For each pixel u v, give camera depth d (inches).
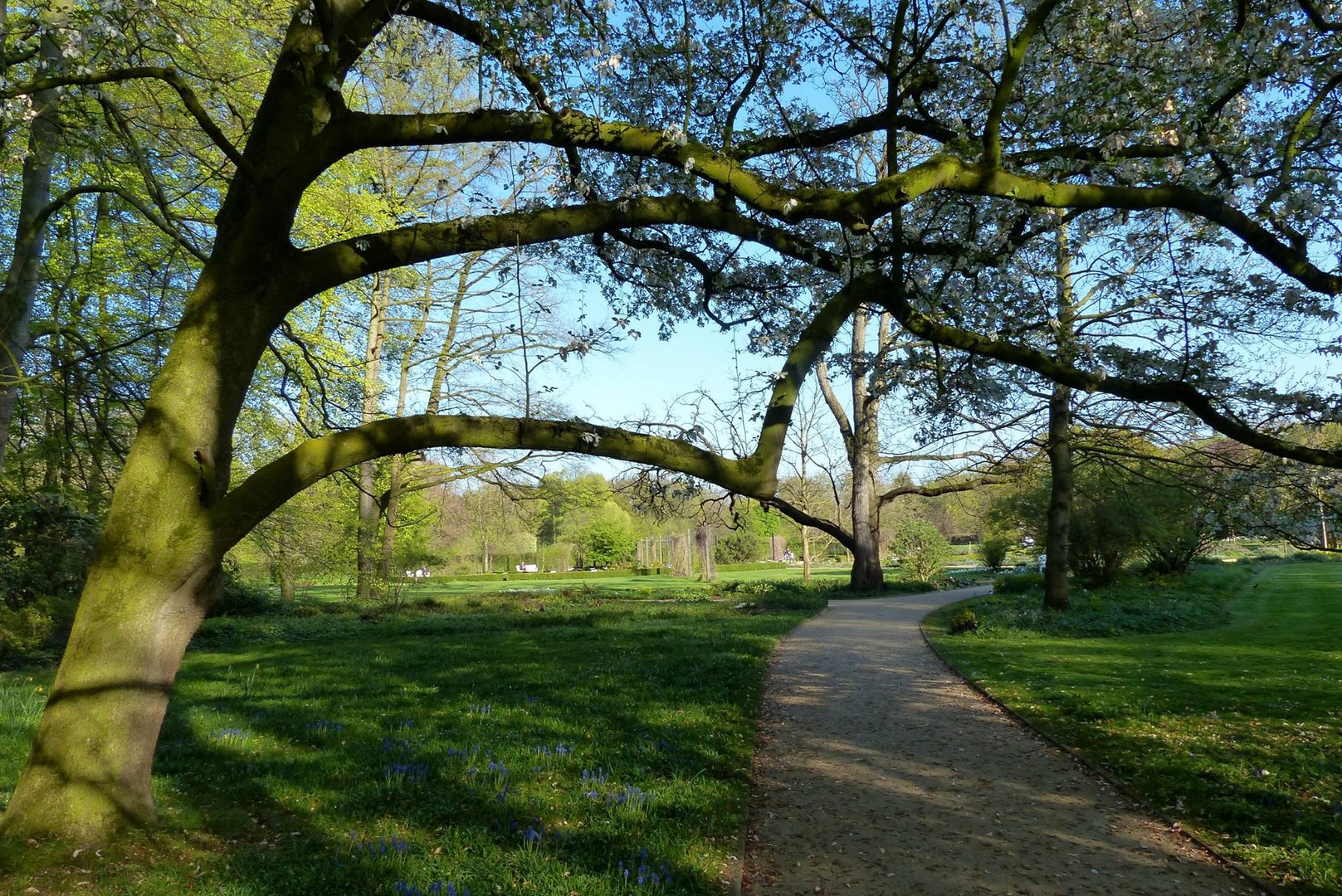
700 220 205.2
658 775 239.5
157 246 532.4
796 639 636.7
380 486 992.2
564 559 2228.1
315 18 196.7
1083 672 434.3
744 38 235.8
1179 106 231.6
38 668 441.4
